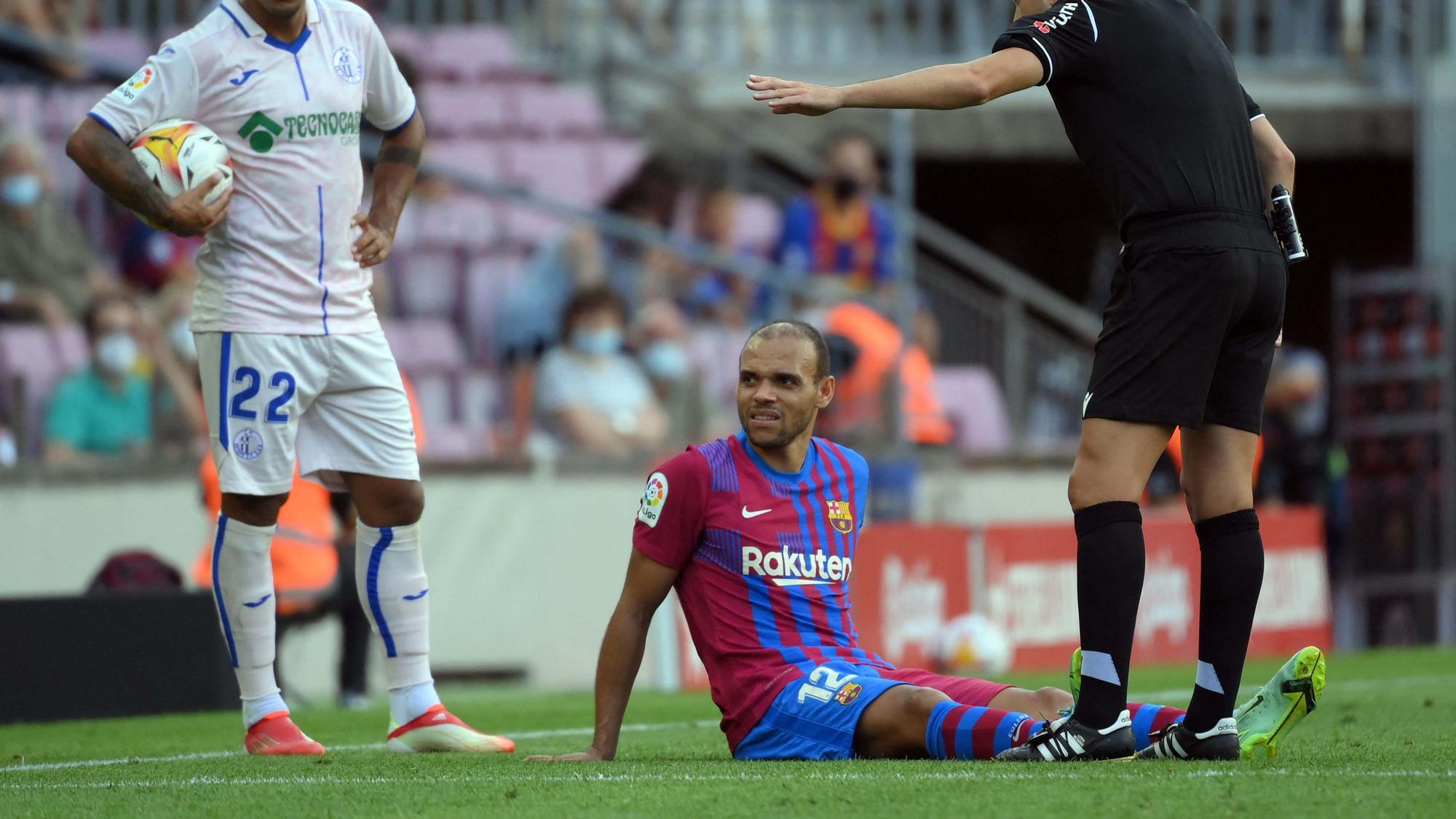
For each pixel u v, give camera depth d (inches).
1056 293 2439.7
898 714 582.2
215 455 694.5
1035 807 463.2
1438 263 2041.1
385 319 1729.8
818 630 616.7
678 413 1734.7
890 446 1662.2
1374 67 2241.6
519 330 1745.8
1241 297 556.7
